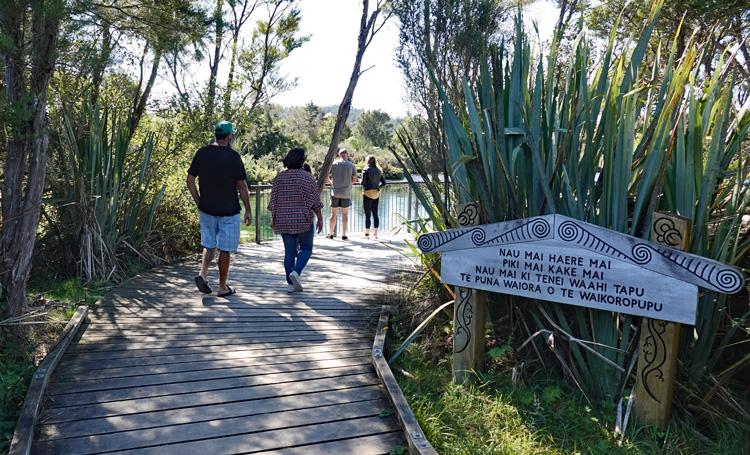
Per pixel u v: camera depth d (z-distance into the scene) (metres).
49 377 4.20
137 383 4.25
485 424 3.84
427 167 5.40
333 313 6.12
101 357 4.72
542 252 4.10
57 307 6.02
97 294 6.66
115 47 6.35
